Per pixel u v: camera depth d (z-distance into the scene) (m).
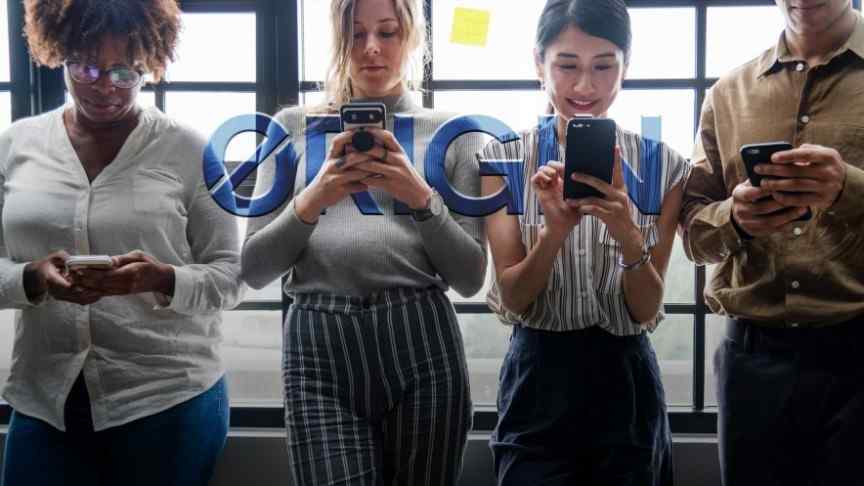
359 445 1.31
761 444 1.46
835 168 1.26
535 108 2.01
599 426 1.46
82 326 1.51
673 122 2.01
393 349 1.33
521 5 1.98
